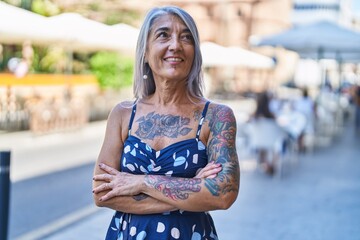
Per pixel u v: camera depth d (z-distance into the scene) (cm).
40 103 1527
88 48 1853
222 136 232
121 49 1869
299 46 1389
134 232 228
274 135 966
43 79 1809
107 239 239
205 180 222
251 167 1067
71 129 1595
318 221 668
